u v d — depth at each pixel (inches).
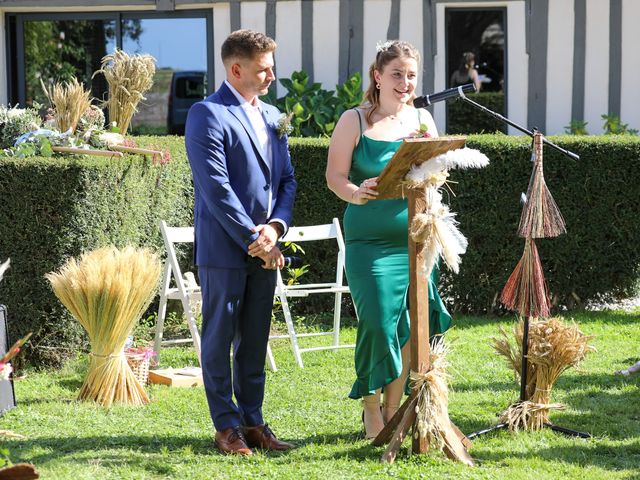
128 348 240.2
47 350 249.8
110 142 277.6
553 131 455.8
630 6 447.5
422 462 170.4
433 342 186.5
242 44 173.9
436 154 166.4
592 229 329.7
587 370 246.1
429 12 450.6
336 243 335.0
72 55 468.1
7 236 245.8
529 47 454.0
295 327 311.3
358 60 452.8
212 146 170.4
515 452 178.4
